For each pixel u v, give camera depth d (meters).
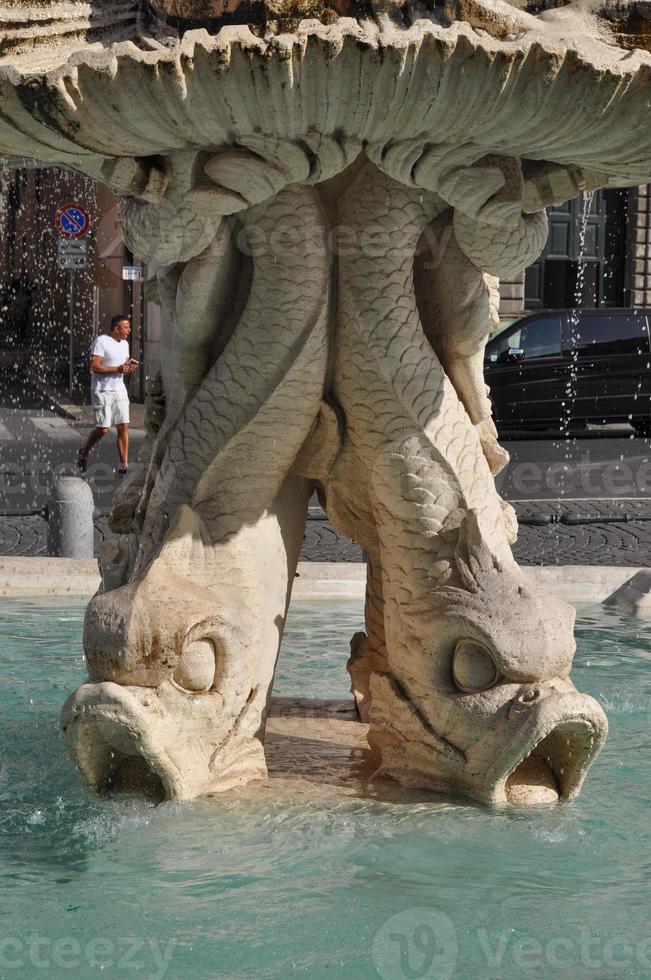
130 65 2.84
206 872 3.07
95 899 2.92
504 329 18.77
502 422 18.39
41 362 26.33
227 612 3.47
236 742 3.60
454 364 3.74
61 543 8.23
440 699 3.52
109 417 13.93
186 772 3.41
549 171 3.48
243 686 3.55
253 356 3.57
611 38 3.39
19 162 3.88
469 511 3.50
